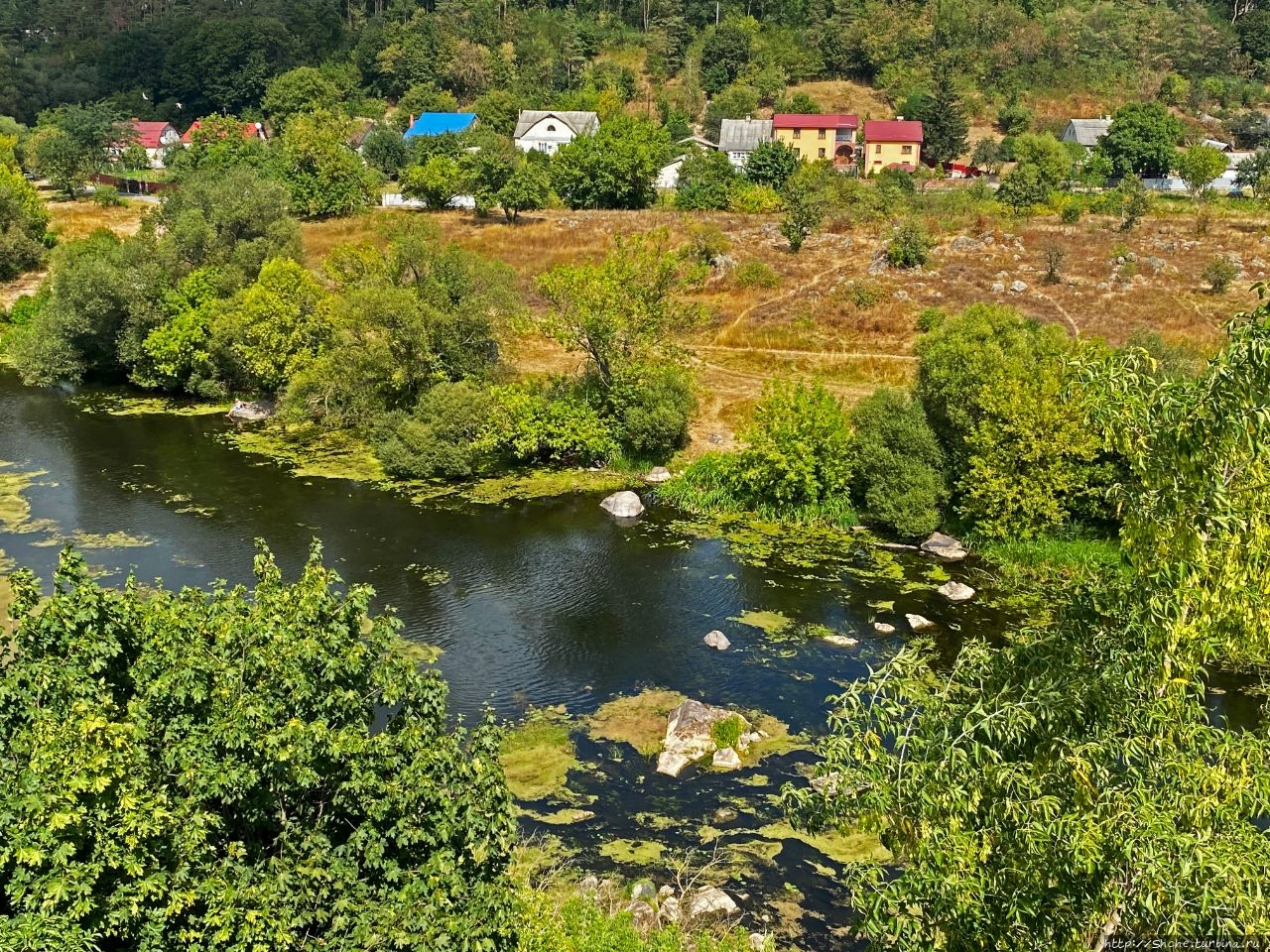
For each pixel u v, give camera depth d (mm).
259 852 15164
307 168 96250
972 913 12438
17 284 77312
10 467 47656
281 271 57812
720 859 23266
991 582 37844
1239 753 12414
